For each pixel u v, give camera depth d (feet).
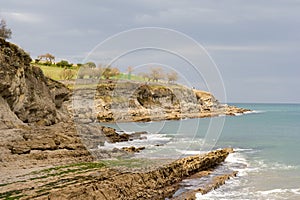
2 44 109.70
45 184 48.75
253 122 256.52
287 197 59.31
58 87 152.97
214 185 61.98
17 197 42.78
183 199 52.80
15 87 111.34
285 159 96.58
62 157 67.72
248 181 68.64
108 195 47.44
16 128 97.60
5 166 59.67
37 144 76.07
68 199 43.88
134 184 52.60
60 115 150.00
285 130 194.29
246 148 121.29
